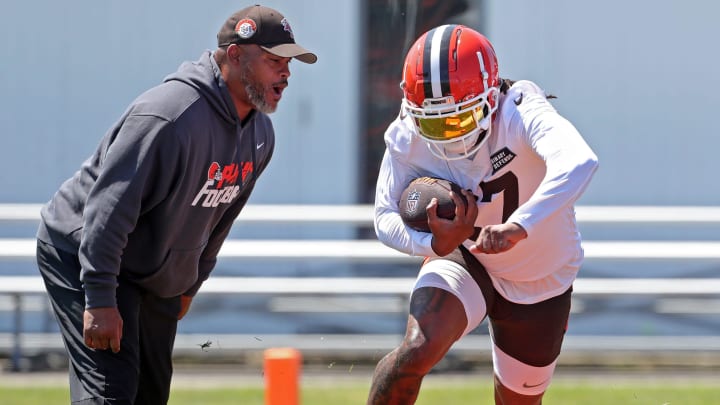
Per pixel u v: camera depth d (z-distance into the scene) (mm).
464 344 30328
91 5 30938
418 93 15609
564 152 15102
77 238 16703
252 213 30750
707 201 31516
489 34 30719
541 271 17312
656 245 31125
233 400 25219
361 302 31953
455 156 16422
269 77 16438
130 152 15688
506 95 16266
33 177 31438
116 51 31031
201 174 16438
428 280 17000
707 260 31016
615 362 31969
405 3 30781
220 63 16438
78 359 16500
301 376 29406
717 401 25234
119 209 15633
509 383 18391
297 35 30938
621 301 31484
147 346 18062
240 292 30297
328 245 31078
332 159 31453
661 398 25578
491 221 16797
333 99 31250
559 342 18156
